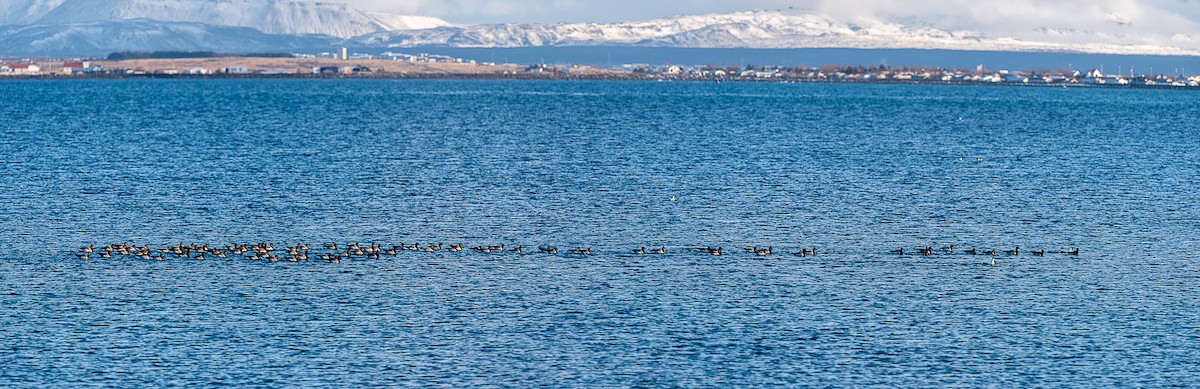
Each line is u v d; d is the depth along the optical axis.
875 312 73.94
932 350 66.94
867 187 129.38
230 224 103.88
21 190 121.06
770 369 63.97
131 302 74.88
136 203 113.75
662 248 92.94
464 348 66.75
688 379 62.47
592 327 70.44
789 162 154.62
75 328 69.44
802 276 83.31
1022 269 86.31
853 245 95.25
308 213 109.44
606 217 108.00
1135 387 62.00
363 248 90.31
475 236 98.81
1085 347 67.62
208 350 66.00
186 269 83.44
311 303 74.94
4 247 91.50
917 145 186.50
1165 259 90.56
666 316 72.69
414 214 109.12
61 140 182.38
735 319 72.12
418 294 77.31
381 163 150.75
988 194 125.00
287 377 62.31
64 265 84.75
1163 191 129.00
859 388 61.50
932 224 105.75
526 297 76.75
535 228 102.44
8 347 66.00
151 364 63.88
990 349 67.19
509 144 180.50
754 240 97.19
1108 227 104.81
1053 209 114.94
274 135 196.25
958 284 81.31
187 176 134.25
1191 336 69.69
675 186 128.62
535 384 61.78
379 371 63.28
